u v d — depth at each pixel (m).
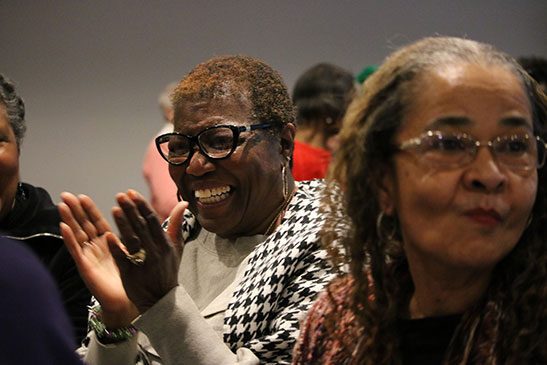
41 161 6.57
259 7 6.38
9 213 2.83
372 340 1.49
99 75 6.52
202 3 6.42
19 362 1.14
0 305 1.15
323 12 6.33
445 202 1.34
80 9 6.50
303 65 6.36
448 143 1.34
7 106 2.71
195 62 6.45
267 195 2.22
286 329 1.98
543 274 1.39
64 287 2.77
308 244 2.07
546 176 1.42
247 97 2.19
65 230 1.98
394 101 1.40
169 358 1.88
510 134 1.34
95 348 2.06
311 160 3.53
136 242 1.83
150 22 6.47
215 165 2.16
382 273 1.50
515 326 1.39
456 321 1.44
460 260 1.34
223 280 2.24
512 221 1.34
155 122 6.51
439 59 1.39
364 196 1.46
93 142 6.55
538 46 6.23
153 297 1.89
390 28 6.29
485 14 6.23
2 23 6.54
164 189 4.18
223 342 1.98
